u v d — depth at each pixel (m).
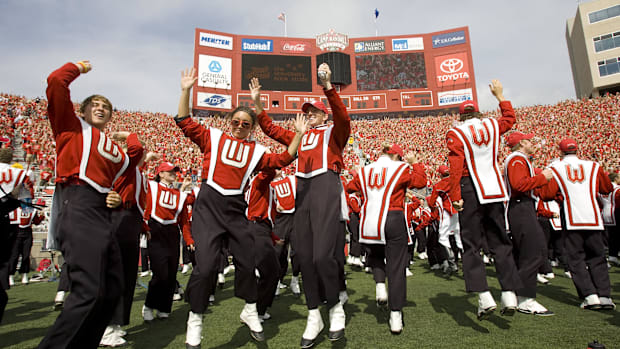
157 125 32.72
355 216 8.32
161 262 4.12
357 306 4.50
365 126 40.38
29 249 7.34
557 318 3.64
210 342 3.21
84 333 2.25
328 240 3.06
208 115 41.16
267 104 42.59
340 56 43.88
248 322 3.10
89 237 2.36
